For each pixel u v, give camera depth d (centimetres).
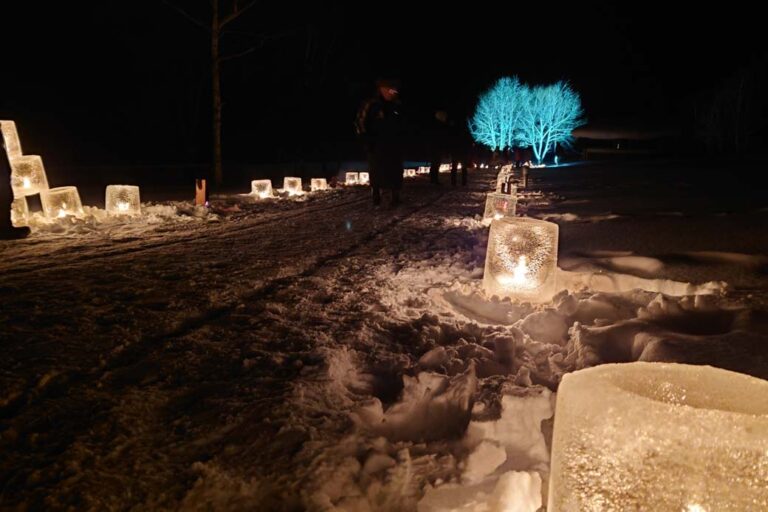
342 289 547
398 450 271
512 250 511
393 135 1298
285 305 484
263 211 1282
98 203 1513
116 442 254
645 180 2209
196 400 300
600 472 180
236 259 687
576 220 1038
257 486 229
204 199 1283
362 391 337
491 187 2142
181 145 3484
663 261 607
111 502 213
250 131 4000
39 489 217
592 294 510
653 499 174
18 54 2919
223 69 3450
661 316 430
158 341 389
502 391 313
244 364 344
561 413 194
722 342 356
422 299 516
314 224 1045
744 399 199
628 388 208
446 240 859
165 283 550
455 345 402
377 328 431
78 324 413
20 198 969
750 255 622
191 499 219
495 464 267
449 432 301
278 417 279
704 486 170
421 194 1786
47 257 694
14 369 329
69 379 321
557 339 427
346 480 238
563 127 6059
